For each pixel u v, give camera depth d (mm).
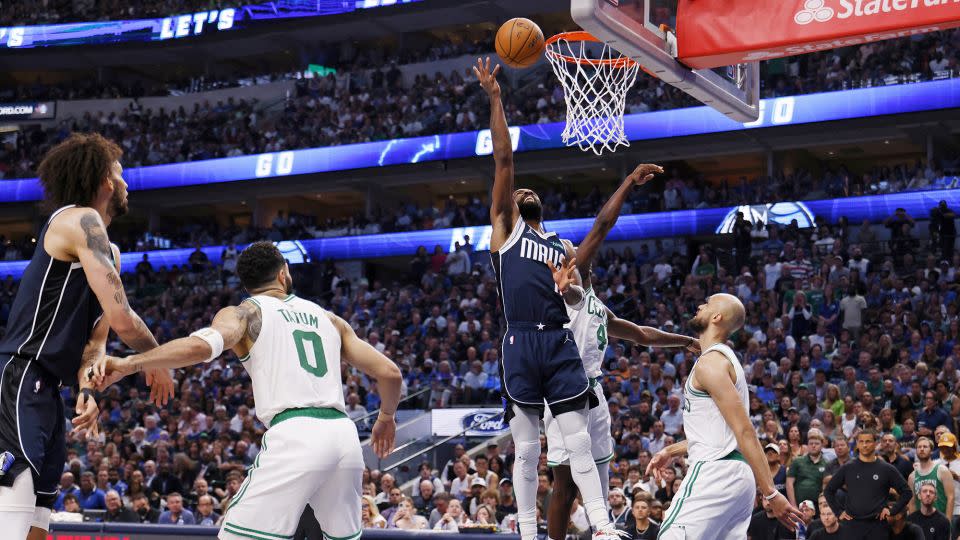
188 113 33750
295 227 29391
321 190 30688
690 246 24312
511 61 5402
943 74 22297
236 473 12398
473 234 26281
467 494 12172
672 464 12289
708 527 4898
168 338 24719
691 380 5078
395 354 19375
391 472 15516
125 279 29156
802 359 14891
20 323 3744
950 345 15312
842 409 13148
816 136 24578
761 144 25250
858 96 23031
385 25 32719
